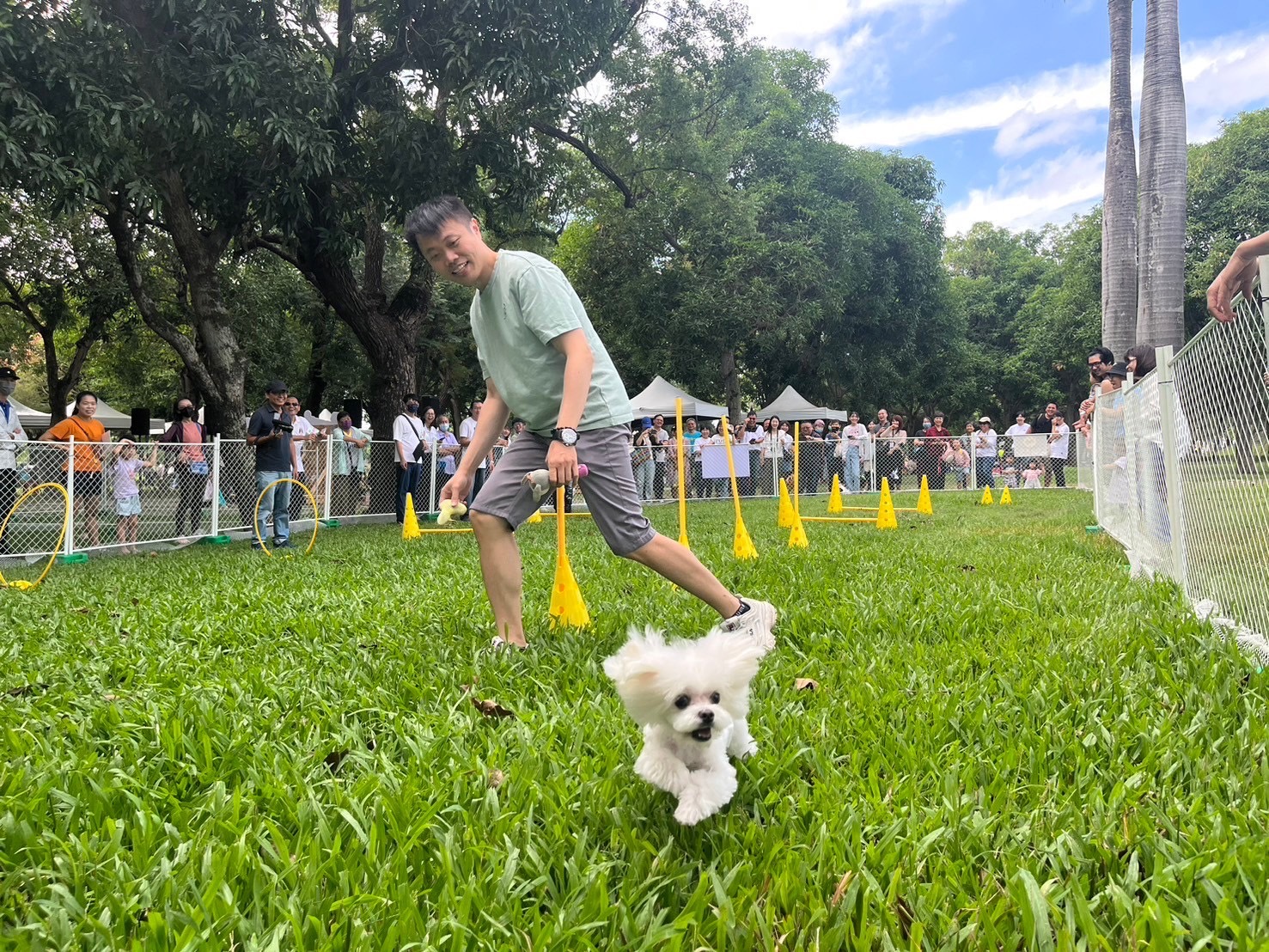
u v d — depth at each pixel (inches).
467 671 140.7
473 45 466.6
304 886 71.7
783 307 1066.7
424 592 225.1
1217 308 135.7
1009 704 116.2
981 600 188.4
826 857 75.5
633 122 748.0
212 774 98.6
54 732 113.7
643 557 149.4
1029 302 1701.5
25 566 347.3
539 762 98.2
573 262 1067.9
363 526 530.3
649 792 91.9
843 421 1135.6
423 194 532.1
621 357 1186.0
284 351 1113.4
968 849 76.9
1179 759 93.9
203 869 73.5
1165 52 624.1
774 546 324.8
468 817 84.3
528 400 153.2
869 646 151.5
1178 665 130.7
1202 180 1136.8
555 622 178.7
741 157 1130.0
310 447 516.4
